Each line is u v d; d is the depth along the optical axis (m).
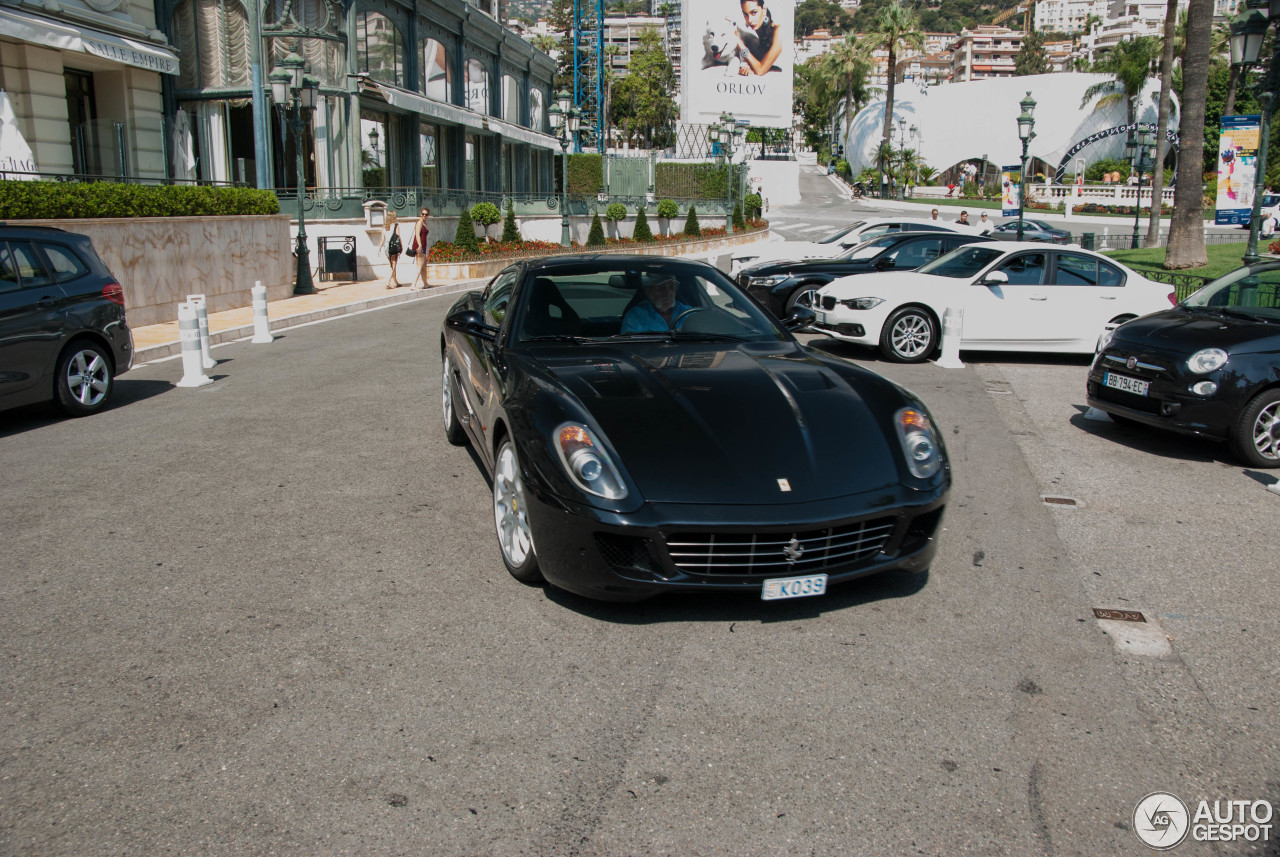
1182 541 4.67
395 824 2.41
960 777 2.65
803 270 12.04
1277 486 5.50
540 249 26.16
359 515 4.90
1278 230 37.59
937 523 3.75
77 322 7.36
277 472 5.73
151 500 5.17
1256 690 3.18
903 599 3.88
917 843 2.37
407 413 7.41
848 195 77.19
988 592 3.98
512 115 35.66
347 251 20.09
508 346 4.55
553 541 3.48
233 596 3.85
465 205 25.39
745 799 2.54
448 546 4.45
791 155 77.88
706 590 3.40
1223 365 6.05
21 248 7.22
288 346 11.30
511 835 2.38
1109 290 9.99
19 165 13.82
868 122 84.12
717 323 4.80
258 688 3.10
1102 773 2.69
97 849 2.31
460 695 3.06
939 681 3.20
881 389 4.16
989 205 64.12
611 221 34.66
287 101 17.05
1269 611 3.83
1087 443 6.73
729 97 68.50
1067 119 73.94
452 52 29.00
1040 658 3.38
